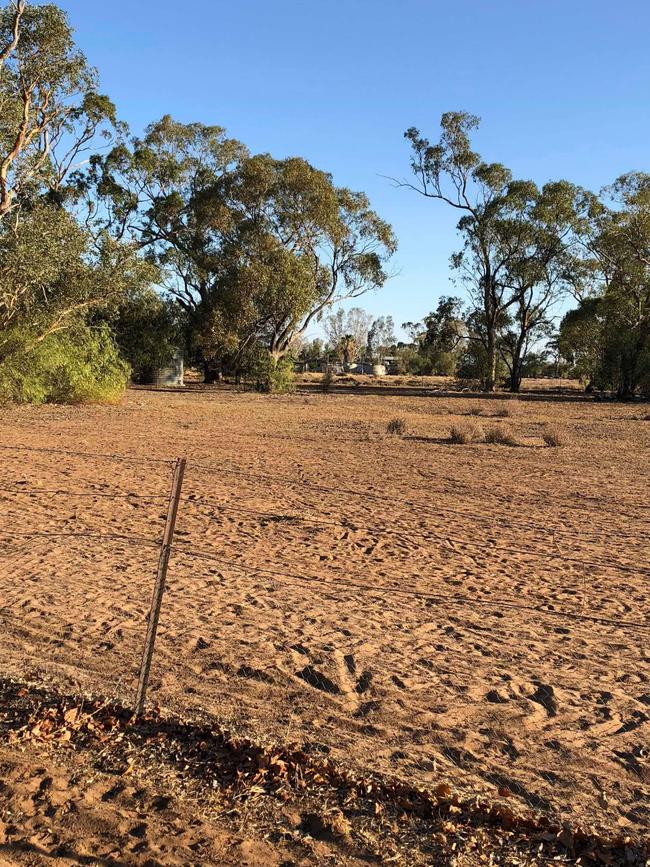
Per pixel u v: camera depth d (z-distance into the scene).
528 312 59.03
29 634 5.43
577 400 45.78
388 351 132.88
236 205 53.22
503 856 3.10
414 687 4.76
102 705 4.32
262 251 50.53
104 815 3.32
